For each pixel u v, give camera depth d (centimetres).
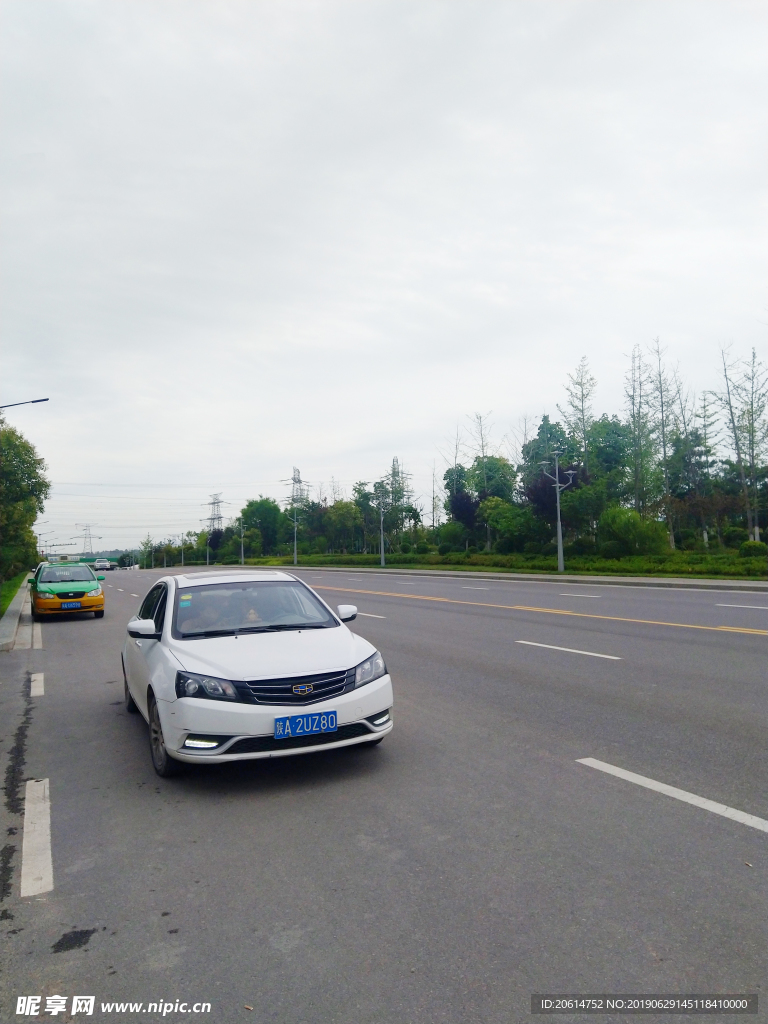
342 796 494
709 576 3070
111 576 5484
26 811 491
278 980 291
